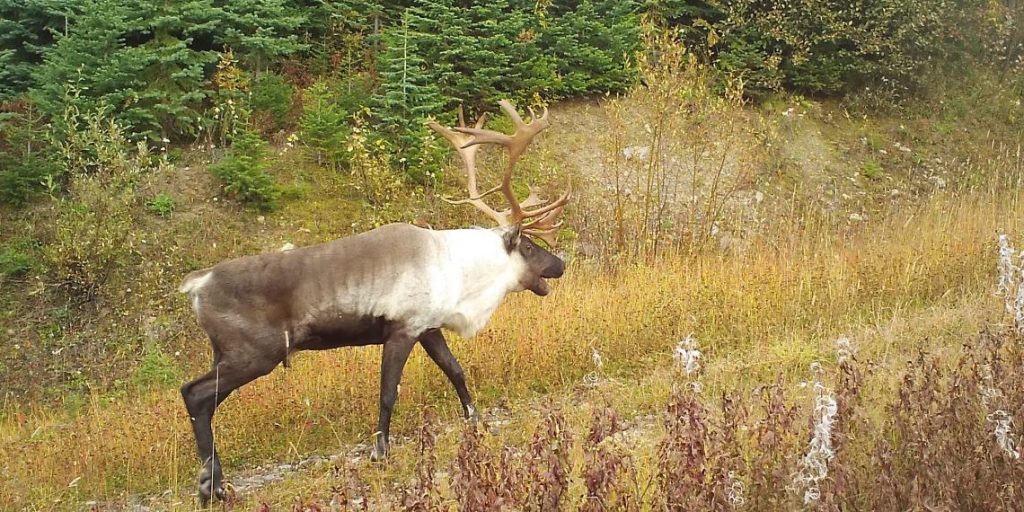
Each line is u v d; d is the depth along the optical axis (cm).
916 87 1541
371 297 568
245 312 539
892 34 1502
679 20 1495
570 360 758
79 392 869
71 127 1020
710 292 845
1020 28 1656
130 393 844
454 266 602
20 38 1155
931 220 1055
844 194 1308
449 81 1261
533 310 823
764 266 898
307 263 556
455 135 693
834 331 769
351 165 1141
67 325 948
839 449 382
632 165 1254
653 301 838
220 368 537
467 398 643
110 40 1098
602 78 1350
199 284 543
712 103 1188
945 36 1555
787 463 383
